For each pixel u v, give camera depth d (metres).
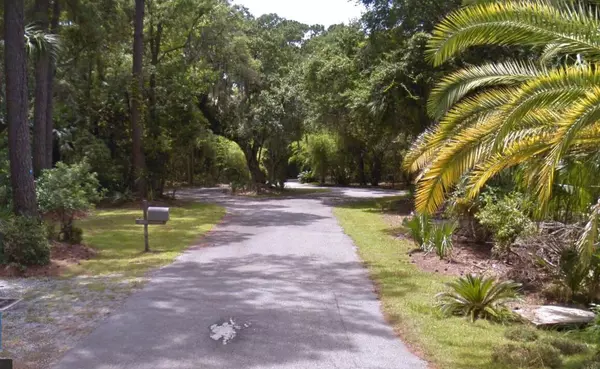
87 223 19.52
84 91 29.20
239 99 40.53
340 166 54.56
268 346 6.52
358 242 14.99
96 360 6.03
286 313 7.91
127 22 28.50
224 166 52.12
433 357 6.23
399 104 21.83
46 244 11.17
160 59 33.06
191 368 5.82
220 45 34.38
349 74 28.12
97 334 6.91
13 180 12.83
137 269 11.11
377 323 7.51
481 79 7.99
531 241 10.02
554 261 9.60
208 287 9.48
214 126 40.56
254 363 5.98
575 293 9.22
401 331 7.16
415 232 13.80
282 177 42.72
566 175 7.16
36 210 13.05
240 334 6.94
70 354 6.21
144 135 28.03
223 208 26.38
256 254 12.99
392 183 49.66
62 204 13.45
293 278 10.28
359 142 42.03
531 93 5.68
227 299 8.65
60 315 7.78
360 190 45.00
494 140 5.73
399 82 21.11
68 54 25.89
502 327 7.49
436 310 8.12
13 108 12.70
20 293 9.11
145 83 28.38
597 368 5.82
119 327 7.19
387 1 22.11
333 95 29.91
